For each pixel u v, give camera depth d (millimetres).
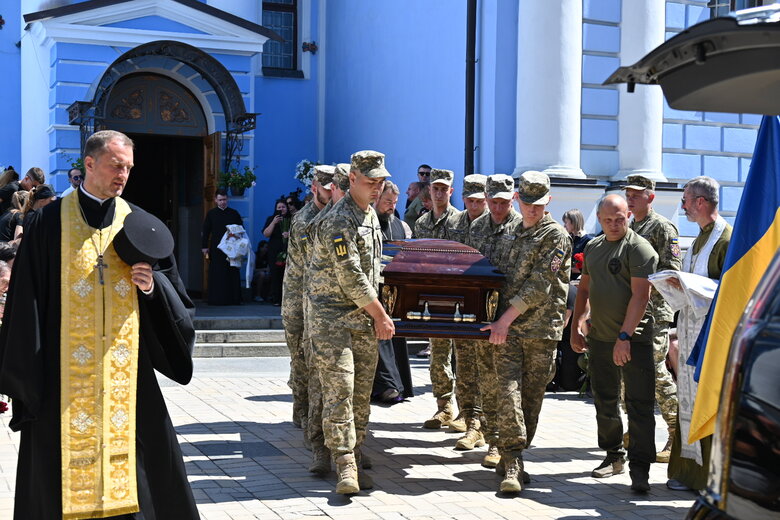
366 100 17656
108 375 4332
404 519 5379
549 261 6043
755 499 2486
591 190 13281
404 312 6094
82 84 15250
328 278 5898
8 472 6137
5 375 4164
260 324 12805
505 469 6074
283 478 6242
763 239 4988
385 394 9047
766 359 2529
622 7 13875
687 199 6387
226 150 16047
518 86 13438
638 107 13883
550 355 6227
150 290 4367
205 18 16000
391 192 8000
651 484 6301
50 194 10445
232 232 14844
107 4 15297
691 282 5703
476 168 13898
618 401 6445
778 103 3027
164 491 4438
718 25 2725
